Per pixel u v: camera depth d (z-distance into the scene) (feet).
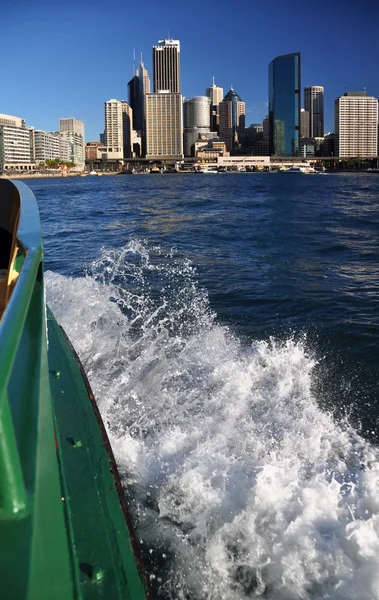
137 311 24.34
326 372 17.24
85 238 51.85
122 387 15.78
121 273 33.55
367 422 13.82
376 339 20.51
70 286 26.16
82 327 20.54
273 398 15.07
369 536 8.54
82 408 9.17
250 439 12.53
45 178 528.63
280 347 19.63
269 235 52.34
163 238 50.78
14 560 3.30
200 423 13.50
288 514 9.30
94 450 7.86
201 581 8.25
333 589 7.79
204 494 10.11
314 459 11.64
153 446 12.31
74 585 4.57
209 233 54.34
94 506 6.48
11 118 625.00
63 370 10.64
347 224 62.44
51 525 4.02
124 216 76.89
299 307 25.64
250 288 29.55
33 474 3.74
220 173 627.05
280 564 8.30
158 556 8.78
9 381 3.99
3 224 14.80
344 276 33.06
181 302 26.35
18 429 3.76
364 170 634.43
